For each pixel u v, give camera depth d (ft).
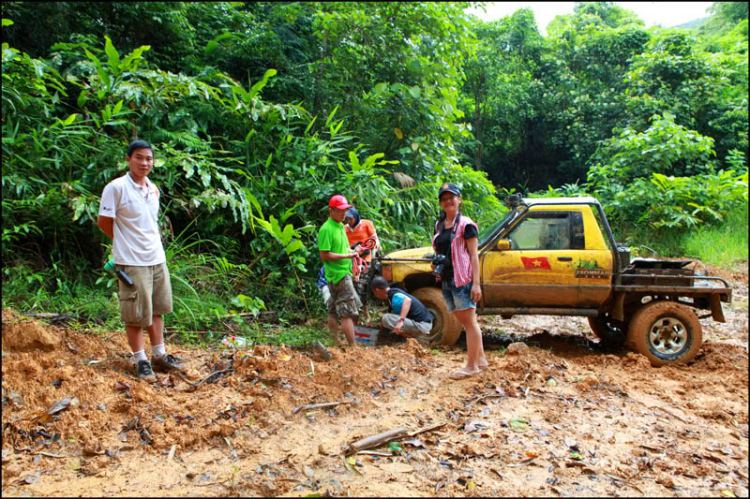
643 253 39.52
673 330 17.83
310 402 12.59
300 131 30.04
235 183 22.50
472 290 14.08
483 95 66.90
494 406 12.89
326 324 20.79
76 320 16.85
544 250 18.19
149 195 13.30
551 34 77.05
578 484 9.63
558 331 22.99
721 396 14.46
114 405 11.57
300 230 22.93
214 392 12.70
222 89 27.35
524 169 76.89
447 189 14.20
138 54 22.63
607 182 47.73
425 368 15.23
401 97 30.30
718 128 57.93
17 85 21.83
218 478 9.45
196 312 18.65
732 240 40.86
